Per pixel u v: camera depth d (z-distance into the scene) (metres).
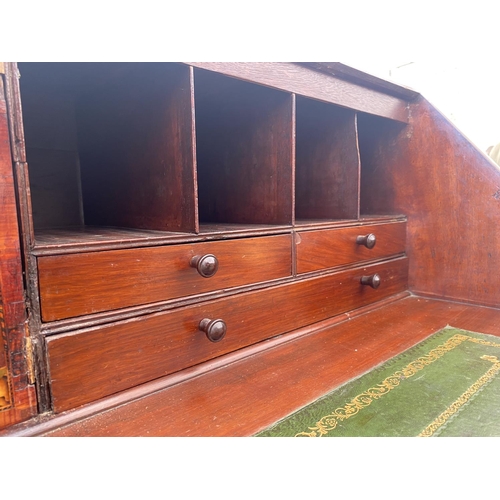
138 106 0.80
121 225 0.90
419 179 1.30
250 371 0.74
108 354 0.60
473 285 1.21
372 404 0.62
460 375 0.73
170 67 0.71
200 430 0.55
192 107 0.68
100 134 0.94
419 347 0.87
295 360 0.79
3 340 0.50
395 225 1.28
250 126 0.96
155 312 0.65
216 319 0.73
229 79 0.85
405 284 1.34
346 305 1.08
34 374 0.53
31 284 0.52
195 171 0.69
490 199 1.16
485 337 0.93
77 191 1.06
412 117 1.29
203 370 0.72
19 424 0.52
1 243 0.49
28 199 0.51
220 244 0.75
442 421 0.58
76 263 0.56
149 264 0.64
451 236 1.25
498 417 0.59
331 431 0.55
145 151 0.80
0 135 0.48
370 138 1.40
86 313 0.57
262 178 0.95
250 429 0.55
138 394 0.63
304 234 0.94
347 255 1.08
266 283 0.85
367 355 0.82
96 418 0.57
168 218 0.76
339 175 1.15
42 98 0.99
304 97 0.93
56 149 1.02
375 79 1.09
